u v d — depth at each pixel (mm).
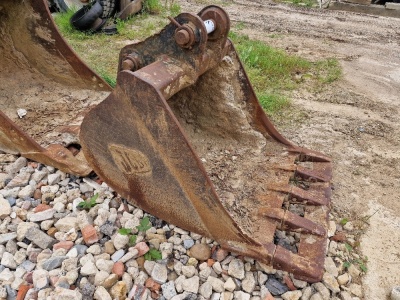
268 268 1098
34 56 1723
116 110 1028
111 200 1267
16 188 1318
